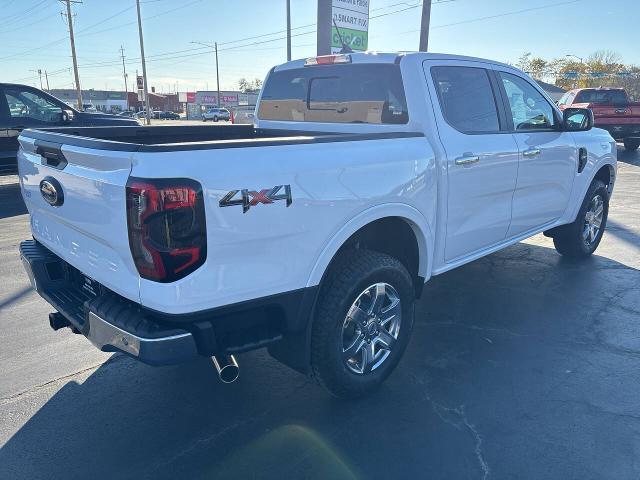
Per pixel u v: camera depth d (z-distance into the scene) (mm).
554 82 66812
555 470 2688
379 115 3934
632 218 7965
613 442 2893
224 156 2436
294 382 3533
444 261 3863
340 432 3002
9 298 4988
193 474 2688
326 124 4379
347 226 2941
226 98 89500
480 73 4133
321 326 2969
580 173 5316
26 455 2820
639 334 4160
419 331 4230
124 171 2334
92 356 3885
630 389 3400
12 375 3605
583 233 5801
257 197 2506
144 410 3227
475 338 4109
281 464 2752
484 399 3301
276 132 4578
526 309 4641
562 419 3094
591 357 3807
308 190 2711
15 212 9031
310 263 2797
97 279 2758
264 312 2736
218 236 2414
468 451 2836
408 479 2641
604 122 15922
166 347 2430
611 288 5113
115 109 90938
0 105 10578
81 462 2773
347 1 13859
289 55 23781
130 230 2346
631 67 65562
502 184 4199
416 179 3336
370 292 3225
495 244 4414
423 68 3721
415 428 3031
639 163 14773
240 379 3572
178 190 2283
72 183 2723
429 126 3611
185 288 2383
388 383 3494
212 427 3062
